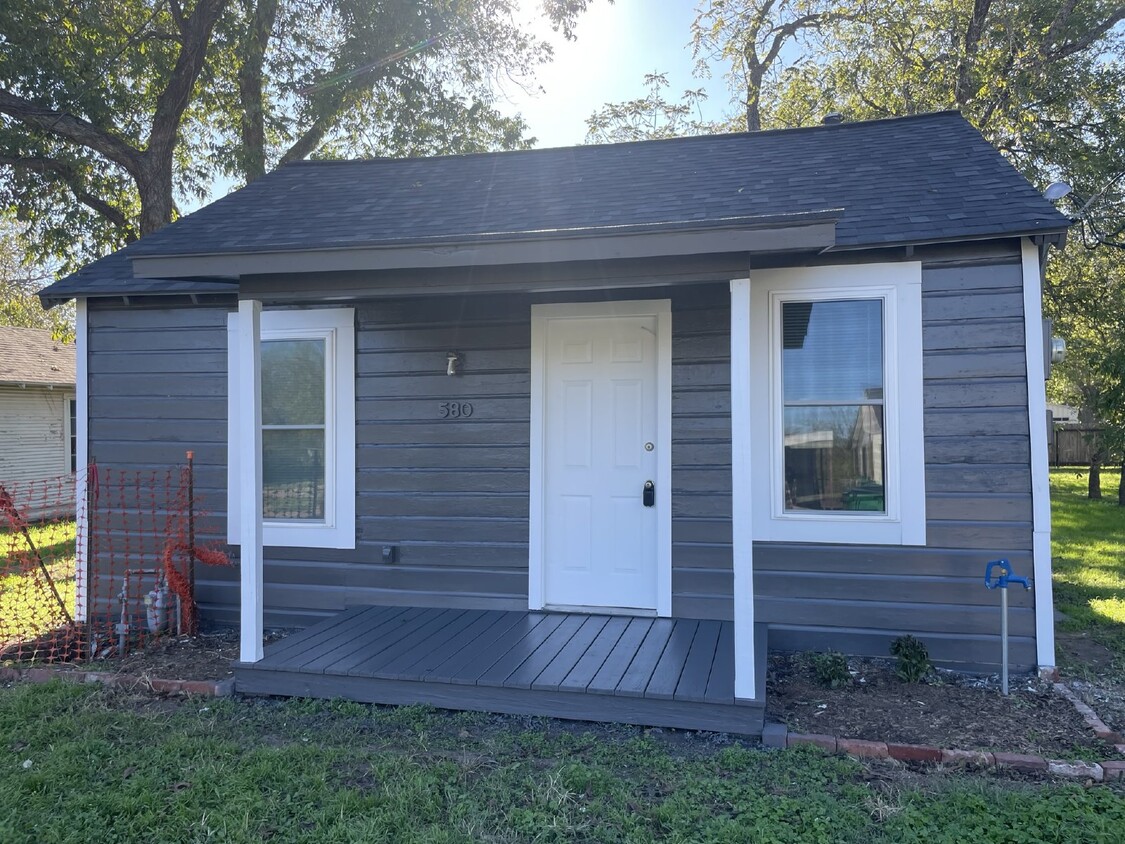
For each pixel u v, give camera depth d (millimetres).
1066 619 6977
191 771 3869
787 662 5410
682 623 5703
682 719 4316
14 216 15891
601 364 6059
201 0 12930
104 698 5031
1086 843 3145
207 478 6746
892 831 3248
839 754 4074
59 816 3441
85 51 12281
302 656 5082
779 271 5582
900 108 14695
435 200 6094
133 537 6879
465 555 6246
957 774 3824
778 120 17641
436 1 14055
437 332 6320
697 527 5781
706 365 5773
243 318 5148
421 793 3596
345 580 6449
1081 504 15852
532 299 6137
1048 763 3834
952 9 14039
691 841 3186
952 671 5316
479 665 4840
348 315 6453
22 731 4465
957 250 5305
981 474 5297
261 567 5172
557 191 6051
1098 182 13062
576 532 6090
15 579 8641
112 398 6930
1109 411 11555
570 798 3557
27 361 17156
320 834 3285
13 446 15969
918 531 5375
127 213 14695
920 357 5371
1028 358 5207
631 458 6000
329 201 6316
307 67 14773
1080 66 13586
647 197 5742
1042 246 5316
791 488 5629
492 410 6219
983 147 6254
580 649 5133
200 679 5293
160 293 6562
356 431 6453
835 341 5562
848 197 5645
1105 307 13703
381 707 4773
